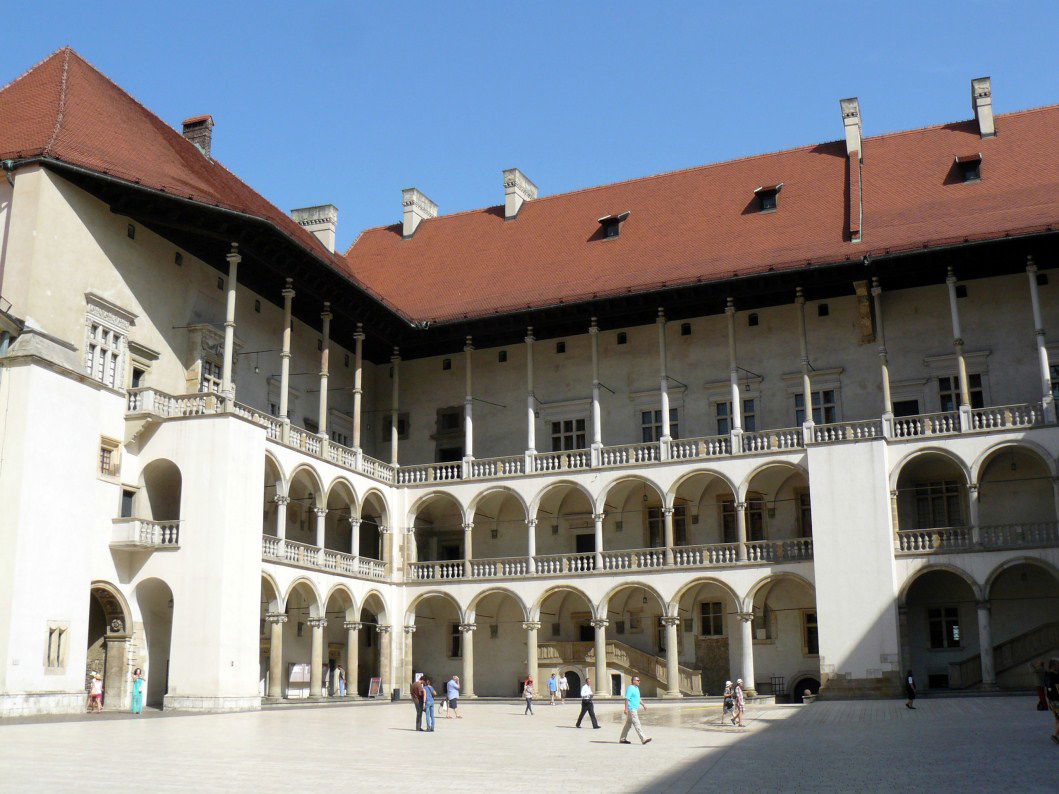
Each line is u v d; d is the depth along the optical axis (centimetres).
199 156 4722
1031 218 4166
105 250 3766
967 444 4159
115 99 4284
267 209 4934
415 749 2367
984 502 4325
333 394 5184
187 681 3616
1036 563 3975
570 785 1730
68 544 3409
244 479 3828
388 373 5525
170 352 4066
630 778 1827
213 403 3853
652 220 5303
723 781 1778
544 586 4747
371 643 5212
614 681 4719
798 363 4728
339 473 4619
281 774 1830
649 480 4653
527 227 5675
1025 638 4059
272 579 4053
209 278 4331
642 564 4634
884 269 4356
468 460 4997
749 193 5197
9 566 3195
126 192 3728
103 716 3244
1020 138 4809
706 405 4853
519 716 3725
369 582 4775
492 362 5312
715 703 4256
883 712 3291
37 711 3212
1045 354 4128
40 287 3466
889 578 4075
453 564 5134
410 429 5397
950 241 4175
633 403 4975
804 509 4644
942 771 1830
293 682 4528
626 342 5059
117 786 1619
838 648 4081
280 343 4769
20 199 3519
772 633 4622
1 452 3275
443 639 5209
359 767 1964
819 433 4431
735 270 4544
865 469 4191
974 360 4441
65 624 3366
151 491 3888
